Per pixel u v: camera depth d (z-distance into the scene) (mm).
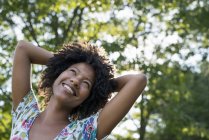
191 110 21156
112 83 3963
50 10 11203
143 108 13242
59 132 3783
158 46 12859
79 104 3885
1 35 11062
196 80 20953
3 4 11023
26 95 4008
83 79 3850
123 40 11727
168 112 13523
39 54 4129
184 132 13836
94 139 3807
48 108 3875
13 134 3820
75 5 11023
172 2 12219
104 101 3965
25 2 11000
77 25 11938
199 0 12891
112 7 11820
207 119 21453
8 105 11039
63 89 3812
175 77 13227
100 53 3996
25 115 3883
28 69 4098
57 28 11688
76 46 4008
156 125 16625
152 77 12188
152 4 12148
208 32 13227
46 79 4020
